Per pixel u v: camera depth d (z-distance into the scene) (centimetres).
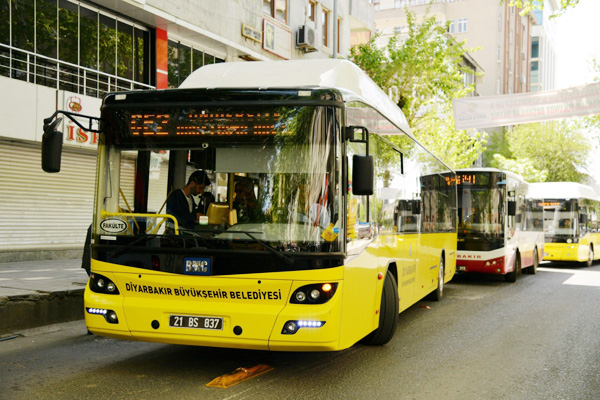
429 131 2761
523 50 8575
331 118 586
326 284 567
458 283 1723
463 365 707
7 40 1431
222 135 597
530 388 615
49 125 595
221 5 2036
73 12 1599
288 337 561
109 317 599
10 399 537
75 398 542
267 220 579
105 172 617
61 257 1548
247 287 571
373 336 801
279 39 2389
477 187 1650
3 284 975
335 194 579
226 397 551
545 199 2591
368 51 2489
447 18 7094
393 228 838
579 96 1638
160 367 659
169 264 588
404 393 583
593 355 775
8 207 1447
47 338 810
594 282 1778
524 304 1263
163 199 601
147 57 1841
